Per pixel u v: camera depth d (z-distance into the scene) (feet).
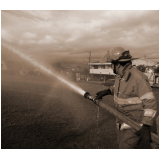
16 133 9.27
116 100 5.19
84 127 10.64
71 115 13.82
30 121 11.71
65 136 9.05
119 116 4.52
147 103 3.92
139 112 4.62
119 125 5.38
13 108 15.71
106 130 10.08
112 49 4.88
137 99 4.60
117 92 5.04
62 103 19.74
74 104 19.10
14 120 11.80
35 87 42.86
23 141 8.23
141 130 3.82
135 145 4.86
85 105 18.51
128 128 4.84
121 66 4.70
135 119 4.67
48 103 19.52
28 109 15.75
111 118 12.85
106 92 6.01
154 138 3.76
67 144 8.01
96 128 10.44
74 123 11.51
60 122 11.71
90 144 8.01
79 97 25.25
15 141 8.20
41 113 14.38
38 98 23.34
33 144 7.91
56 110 15.70
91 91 40.19
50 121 11.92
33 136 8.92
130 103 4.70
